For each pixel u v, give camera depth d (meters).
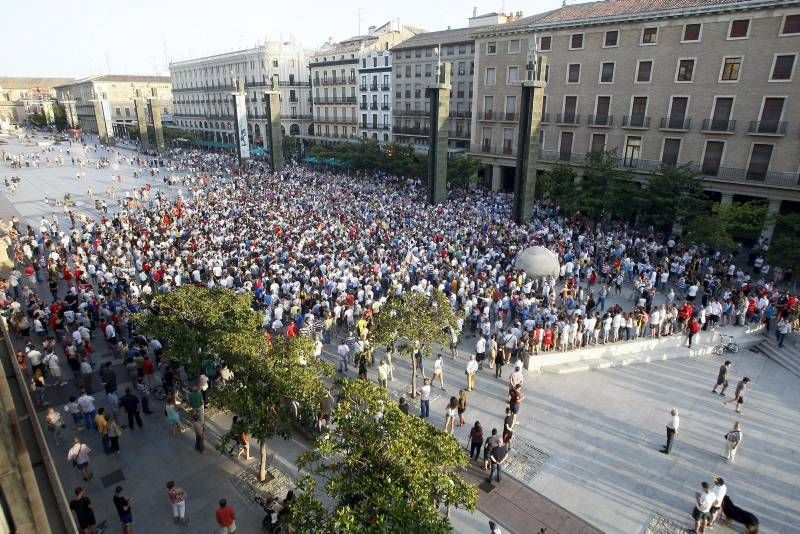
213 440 15.52
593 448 15.32
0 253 27.28
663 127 40.50
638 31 40.94
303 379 11.85
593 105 45.16
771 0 33.53
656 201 34.78
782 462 14.83
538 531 12.18
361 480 8.88
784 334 21.52
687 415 17.11
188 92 121.69
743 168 36.94
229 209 40.22
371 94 76.62
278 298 23.39
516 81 50.97
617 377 19.62
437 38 65.69
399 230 33.97
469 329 23.41
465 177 49.72
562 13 48.25
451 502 8.96
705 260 31.14
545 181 41.91
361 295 22.98
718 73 37.16
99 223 40.19
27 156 86.38
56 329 20.67
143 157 87.50
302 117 94.19
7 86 179.25
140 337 19.38
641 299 22.84
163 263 27.48
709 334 22.36
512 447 15.28
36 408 16.67
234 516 12.39
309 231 32.19
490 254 28.34
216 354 14.70
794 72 33.78
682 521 12.60
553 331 20.52
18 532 6.08
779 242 27.25
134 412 15.67
